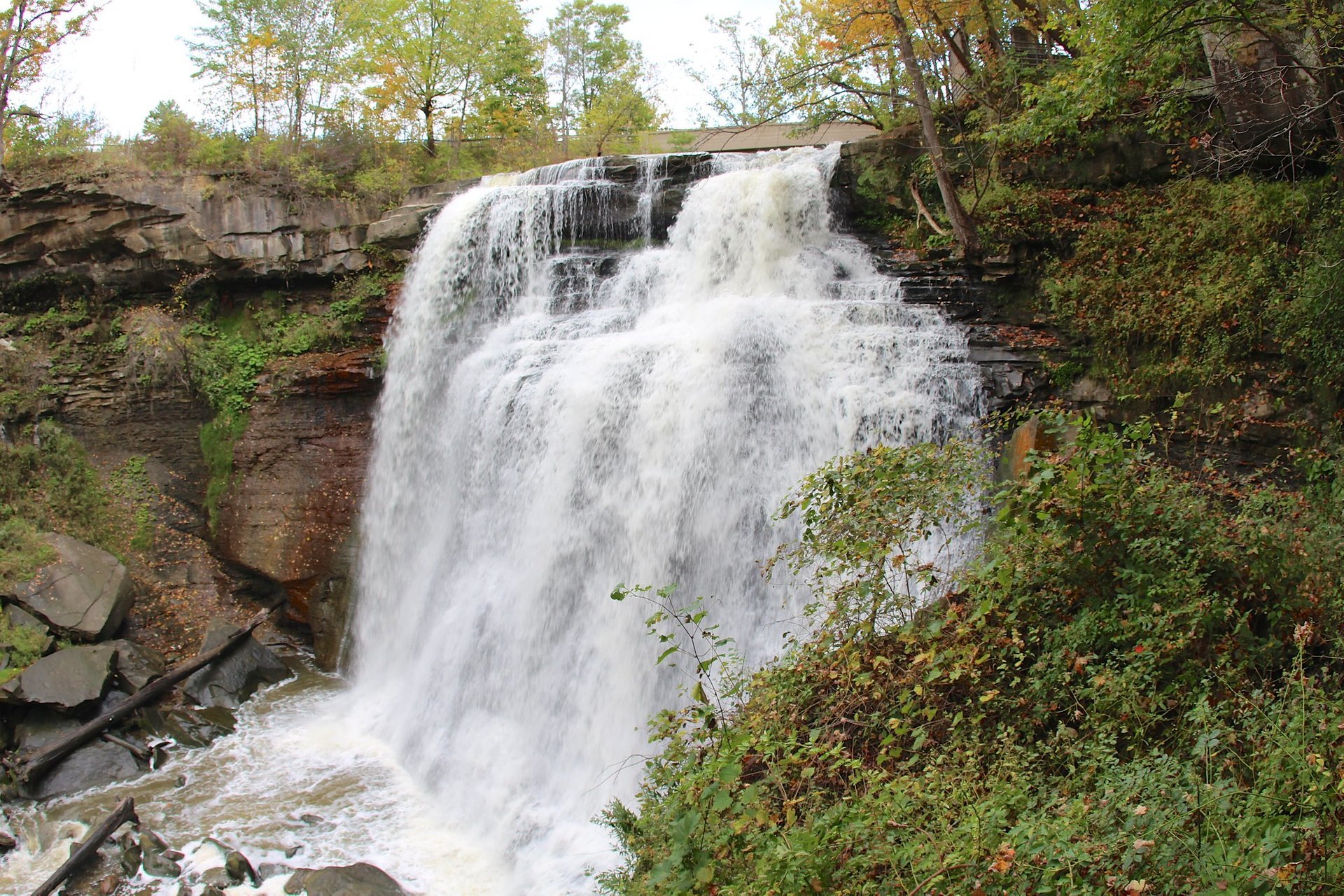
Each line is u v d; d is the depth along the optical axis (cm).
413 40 3114
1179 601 741
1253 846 493
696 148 3428
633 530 1412
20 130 2658
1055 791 634
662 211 1975
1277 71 1350
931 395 1382
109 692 1529
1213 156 1410
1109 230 1488
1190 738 653
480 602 1537
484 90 3466
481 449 1672
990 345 1478
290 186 2233
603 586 1417
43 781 1361
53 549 1678
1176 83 1405
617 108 3569
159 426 2111
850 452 1361
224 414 2106
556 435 1534
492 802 1255
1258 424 1216
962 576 909
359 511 1952
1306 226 1259
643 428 1445
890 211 1834
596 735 1293
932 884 541
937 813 626
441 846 1191
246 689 1711
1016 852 540
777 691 891
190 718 1553
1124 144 1555
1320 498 952
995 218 1595
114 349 2158
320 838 1208
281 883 1100
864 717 834
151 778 1385
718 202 1852
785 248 1759
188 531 2038
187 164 2434
